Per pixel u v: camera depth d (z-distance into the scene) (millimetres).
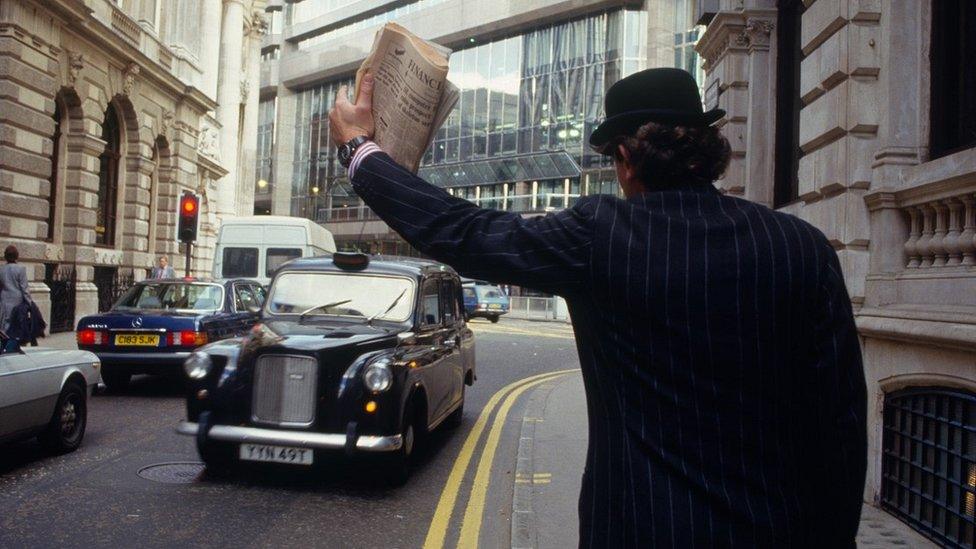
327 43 67312
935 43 5555
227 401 6395
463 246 1546
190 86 26969
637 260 1454
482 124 54594
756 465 1395
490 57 54688
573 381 13984
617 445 1476
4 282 12883
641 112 1608
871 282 5730
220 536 5184
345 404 6301
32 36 17156
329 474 6945
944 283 4977
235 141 38219
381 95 1676
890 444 5512
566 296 1567
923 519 5047
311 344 6426
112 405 9930
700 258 1431
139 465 6984
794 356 1438
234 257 18844
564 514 5582
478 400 11758
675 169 1575
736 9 9367
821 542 1442
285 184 71562
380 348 6879
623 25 47188
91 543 4934
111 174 23484
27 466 6828
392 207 1590
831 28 6230
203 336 10445
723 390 1399
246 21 43031
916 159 5637
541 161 49625
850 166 5938
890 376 5410
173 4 27891
